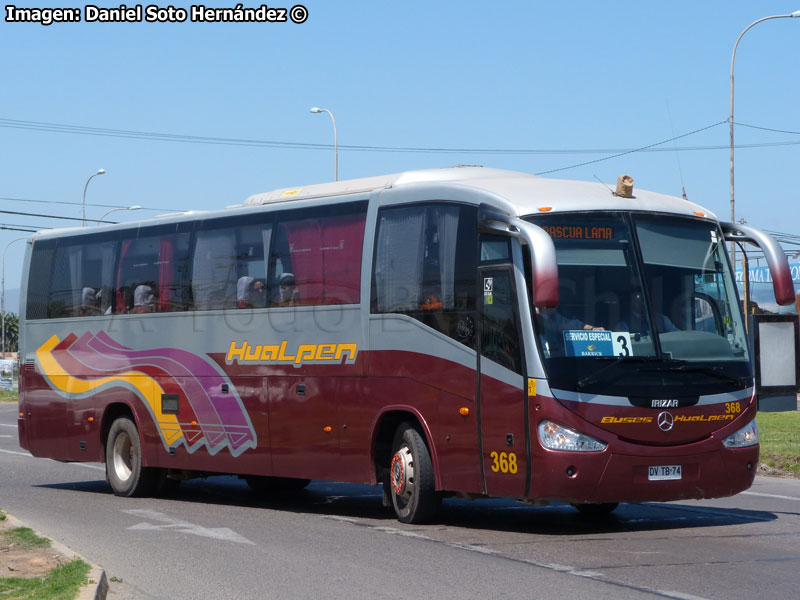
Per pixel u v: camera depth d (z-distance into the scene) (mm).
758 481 17766
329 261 14305
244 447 15406
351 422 13820
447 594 9062
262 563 10695
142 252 17438
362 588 9383
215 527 13359
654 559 10508
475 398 12219
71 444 18531
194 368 16250
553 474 11406
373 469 13570
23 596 8547
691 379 11867
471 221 12492
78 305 18562
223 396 15750
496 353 12000
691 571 9875
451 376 12531
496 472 11984
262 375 15133
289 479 17547
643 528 12656
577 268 11844
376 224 13734
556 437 11430
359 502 16281
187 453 16359
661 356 11781
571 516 13867
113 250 17984
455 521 13492
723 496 12070
